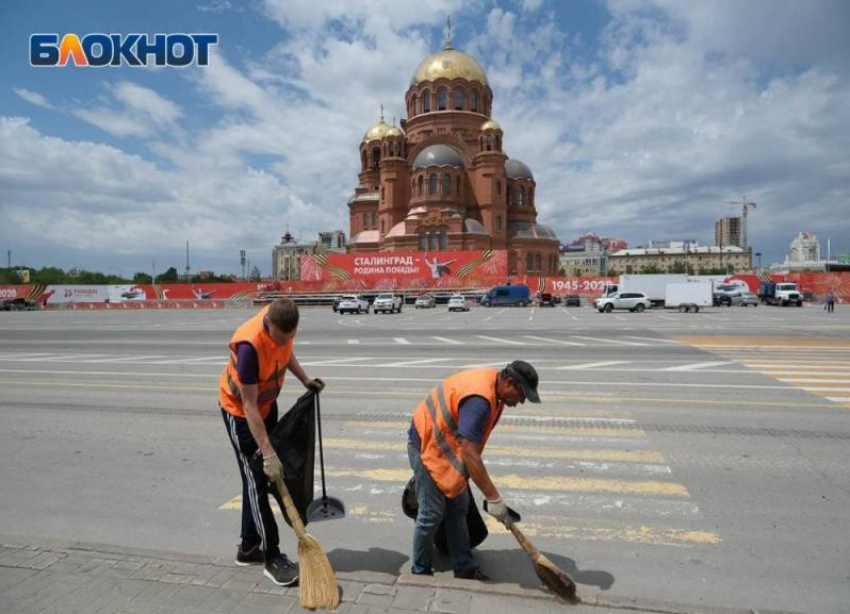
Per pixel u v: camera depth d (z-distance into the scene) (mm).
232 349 3365
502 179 72500
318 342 19312
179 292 62250
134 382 10969
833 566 3543
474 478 3070
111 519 4445
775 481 5047
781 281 58281
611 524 4215
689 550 3783
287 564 3363
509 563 3691
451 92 75000
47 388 10391
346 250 80125
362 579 3291
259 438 3262
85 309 61188
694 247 181625
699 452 5922
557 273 77625
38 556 3582
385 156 75000
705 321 30141
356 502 4754
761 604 3137
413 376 11336
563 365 12625
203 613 2963
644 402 8469
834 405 8234
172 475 5449
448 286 61688
